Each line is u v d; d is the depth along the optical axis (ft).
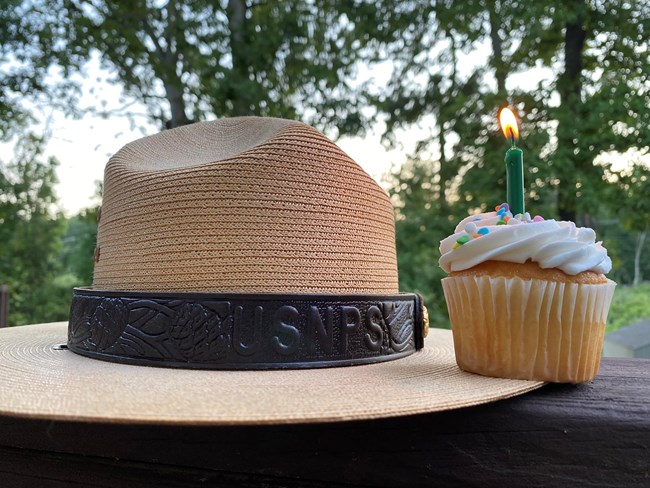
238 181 0.76
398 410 0.48
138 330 0.73
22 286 7.06
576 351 0.63
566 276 0.63
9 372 0.66
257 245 0.76
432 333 1.30
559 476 0.54
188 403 0.50
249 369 0.69
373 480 0.56
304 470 0.56
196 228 0.77
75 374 0.65
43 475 0.63
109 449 0.60
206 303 0.71
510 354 0.65
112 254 0.87
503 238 0.66
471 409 0.56
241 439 0.57
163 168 0.86
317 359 0.71
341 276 0.80
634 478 0.52
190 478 0.59
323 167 0.81
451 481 0.55
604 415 0.54
